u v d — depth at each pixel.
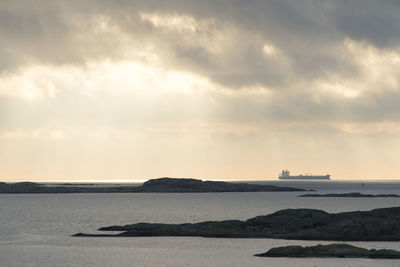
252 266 171.75
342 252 183.62
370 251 183.88
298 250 188.00
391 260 175.50
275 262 176.38
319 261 175.50
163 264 177.75
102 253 196.88
